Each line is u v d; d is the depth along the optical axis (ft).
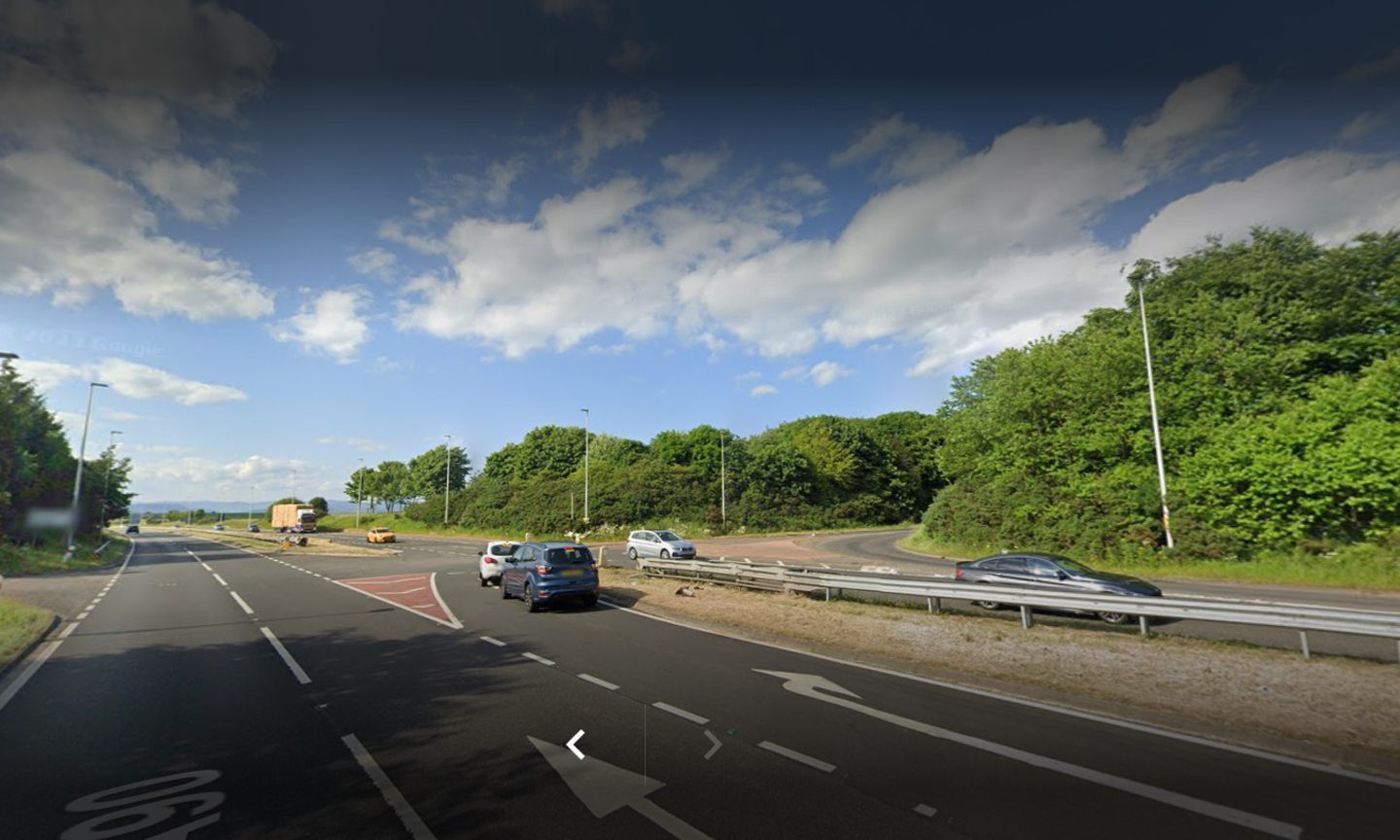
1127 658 26.84
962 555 101.76
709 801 14.71
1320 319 77.97
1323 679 22.94
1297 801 14.37
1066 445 93.30
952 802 14.51
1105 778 15.78
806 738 18.97
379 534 169.99
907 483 255.91
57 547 119.14
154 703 23.81
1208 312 84.43
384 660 30.63
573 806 14.60
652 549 93.76
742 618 39.58
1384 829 13.00
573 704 22.79
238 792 15.67
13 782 16.48
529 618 42.55
